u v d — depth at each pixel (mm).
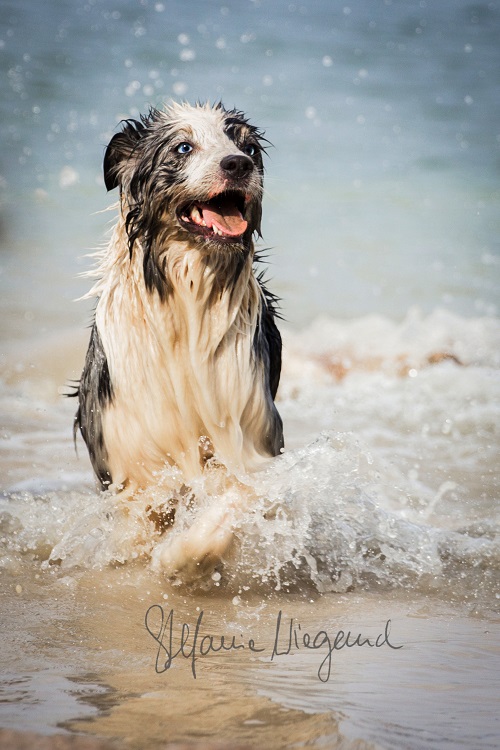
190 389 6066
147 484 6281
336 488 6367
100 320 6281
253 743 3426
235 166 5762
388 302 15242
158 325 6000
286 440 9414
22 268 16344
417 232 19297
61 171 21562
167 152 5941
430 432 9805
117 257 6238
